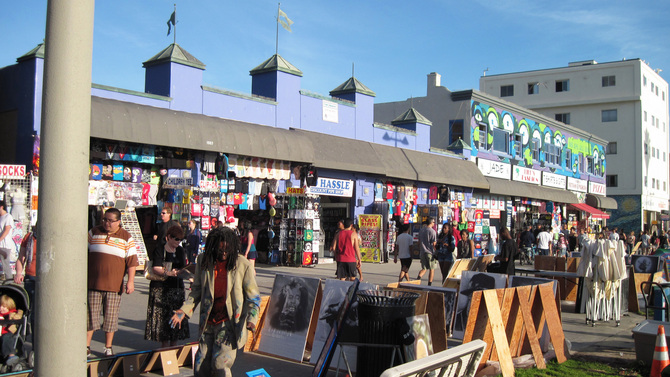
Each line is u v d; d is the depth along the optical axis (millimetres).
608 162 55125
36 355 3354
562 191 38562
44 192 3371
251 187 17859
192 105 17109
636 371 7238
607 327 10383
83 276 3443
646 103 55188
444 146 31297
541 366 7309
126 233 6852
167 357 6473
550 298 7875
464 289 8961
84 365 3441
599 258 10352
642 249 29672
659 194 59094
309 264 18609
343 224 12578
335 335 6047
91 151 14125
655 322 8039
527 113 35531
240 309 5078
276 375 6605
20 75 14219
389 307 5922
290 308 7516
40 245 3365
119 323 9008
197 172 16438
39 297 3350
